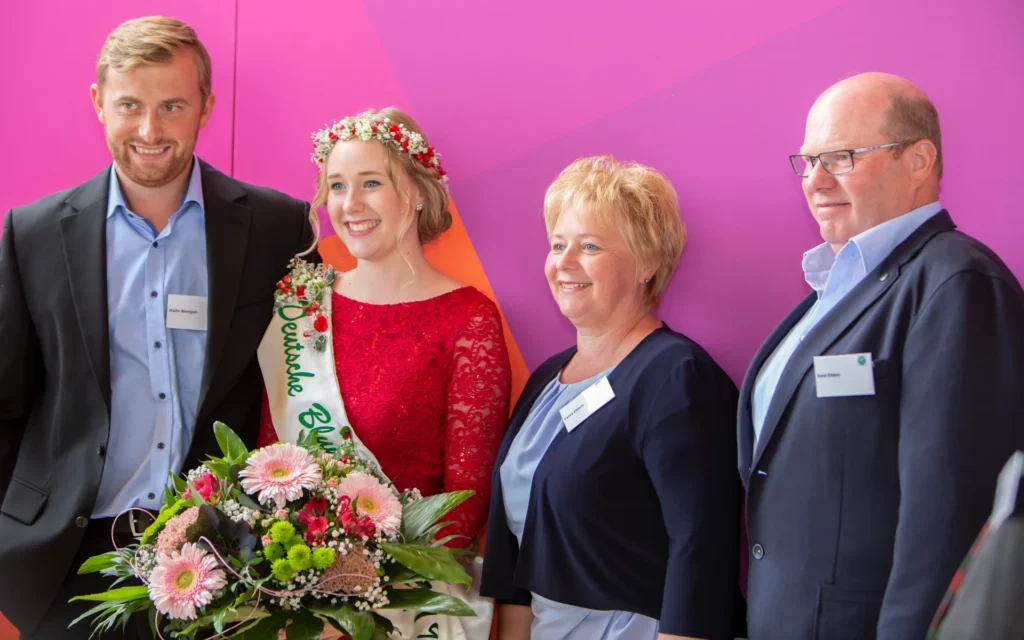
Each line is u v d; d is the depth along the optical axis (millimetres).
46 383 2303
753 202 2357
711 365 2000
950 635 968
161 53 2195
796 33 2301
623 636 1975
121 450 2273
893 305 1650
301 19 2742
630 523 1979
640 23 2445
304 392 2297
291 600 1676
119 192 2326
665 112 2430
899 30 2213
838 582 1650
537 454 2115
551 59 2533
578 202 2070
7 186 2883
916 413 1541
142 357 2293
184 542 1698
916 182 1735
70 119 2865
